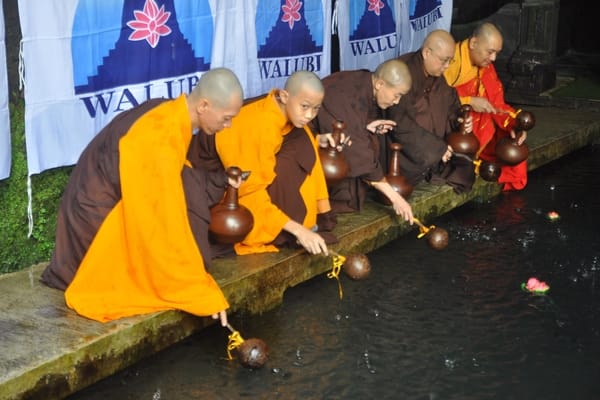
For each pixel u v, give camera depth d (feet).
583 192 22.03
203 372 12.62
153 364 12.73
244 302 13.96
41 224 15.16
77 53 14.33
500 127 20.74
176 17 15.85
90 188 12.36
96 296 12.37
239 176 13.56
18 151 14.90
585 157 25.94
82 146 14.74
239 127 14.43
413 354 13.35
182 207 12.17
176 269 12.17
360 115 16.58
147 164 12.07
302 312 14.66
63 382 11.17
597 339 13.94
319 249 14.19
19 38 15.28
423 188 19.26
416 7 23.39
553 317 14.69
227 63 17.22
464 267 16.74
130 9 15.01
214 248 14.39
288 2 18.45
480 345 13.69
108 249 12.34
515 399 12.14
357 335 13.92
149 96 15.69
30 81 13.76
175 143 12.27
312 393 12.19
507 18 32.30
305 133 15.20
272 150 14.38
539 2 30.66
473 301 15.25
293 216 15.03
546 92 31.42
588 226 19.27
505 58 32.40
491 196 21.17
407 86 16.70
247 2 17.40
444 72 20.53
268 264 14.33
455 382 12.57
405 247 17.62
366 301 15.16
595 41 35.35
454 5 33.55
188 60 16.30
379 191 17.47
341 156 15.97
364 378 12.62
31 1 13.53
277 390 12.24
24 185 14.96
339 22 20.26
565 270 16.74
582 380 12.68
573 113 29.01
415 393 12.26
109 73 14.92
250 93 18.03
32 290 13.00
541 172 24.08
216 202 13.79
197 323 13.07
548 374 12.84
